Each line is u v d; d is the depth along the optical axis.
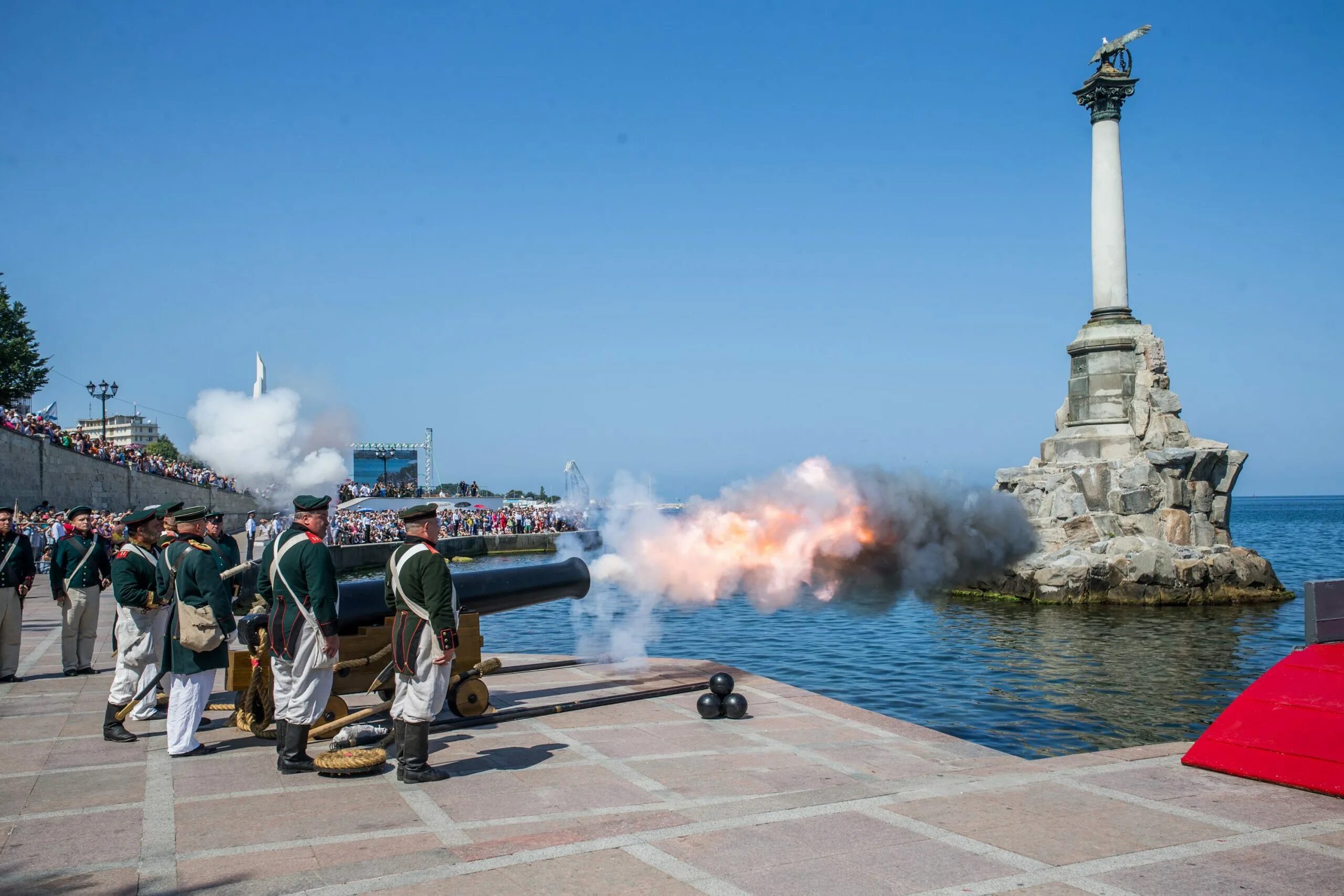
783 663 19.78
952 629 24.09
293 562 8.27
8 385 61.59
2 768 8.46
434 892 5.53
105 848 6.35
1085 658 20.52
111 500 50.59
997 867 5.89
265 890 5.58
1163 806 7.09
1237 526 114.38
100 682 13.07
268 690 9.42
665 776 8.13
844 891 5.53
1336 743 7.50
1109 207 32.78
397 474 93.12
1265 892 5.52
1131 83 32.44
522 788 7.75
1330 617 8.49
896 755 8.85
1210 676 18.72
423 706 7.90
